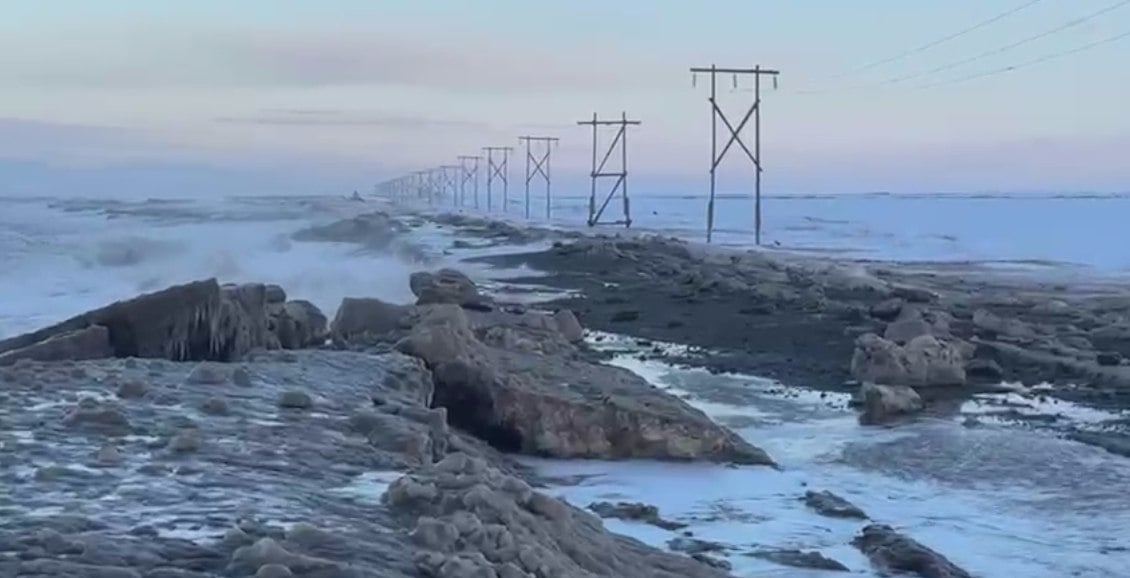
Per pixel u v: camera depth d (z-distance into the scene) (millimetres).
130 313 17547
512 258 63125
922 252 87062
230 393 13055
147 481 9188
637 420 18016
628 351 30469
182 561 7324
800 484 16953
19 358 16359
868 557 13211
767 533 14156
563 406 18016
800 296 42688
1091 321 37125
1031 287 53000
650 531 13969
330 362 16703
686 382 25859
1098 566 13750
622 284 49812
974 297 45375
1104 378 26828
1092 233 124625
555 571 8172
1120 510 16078
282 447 10711
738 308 40125
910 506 16203
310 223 97062
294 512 8578
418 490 9125
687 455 17953
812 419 22078
